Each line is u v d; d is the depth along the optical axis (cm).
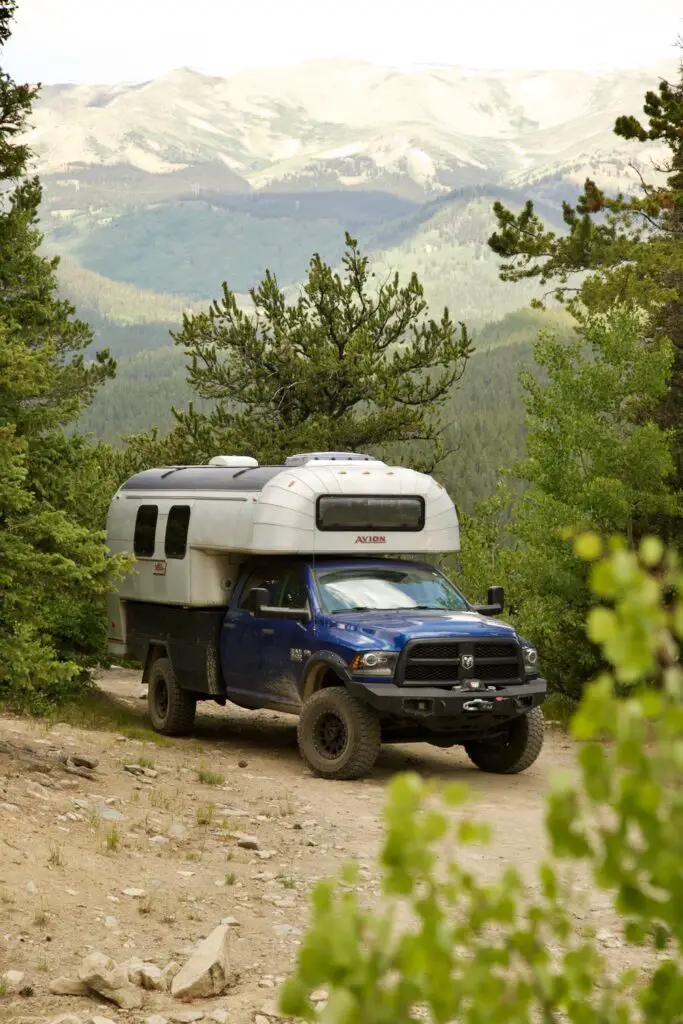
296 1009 149
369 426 3066
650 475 1758
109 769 1137
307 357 3097
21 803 910
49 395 2511
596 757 143
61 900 709
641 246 2070
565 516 1730
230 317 3133
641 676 135
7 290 1869
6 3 1491
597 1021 170
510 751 1324
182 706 1542
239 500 1419
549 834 147
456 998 154
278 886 805
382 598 1370
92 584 1277
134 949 646
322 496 1391
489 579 2331
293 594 1386
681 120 2109
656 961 653
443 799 146
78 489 1520
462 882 164
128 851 848
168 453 3256
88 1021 532
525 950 170
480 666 1266
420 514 1448
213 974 591
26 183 2022
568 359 1839
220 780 1147
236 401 3275
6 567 1233
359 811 1082
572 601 1775
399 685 1228
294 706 1355
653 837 140
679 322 2070
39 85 1573
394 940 646
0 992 565
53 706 1490
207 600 1480
